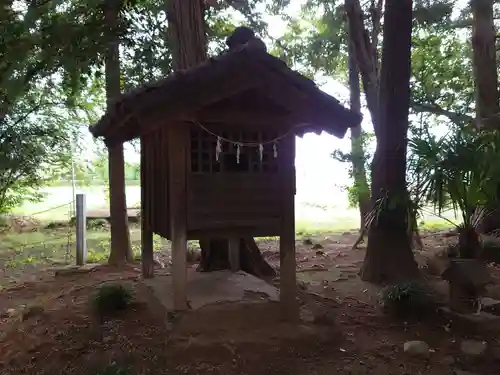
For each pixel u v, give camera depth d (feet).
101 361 15.20
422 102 37.70
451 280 19.39
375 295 22.68
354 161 36.91
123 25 21.81
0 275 29.22
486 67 37.70
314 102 16.37
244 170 17.56
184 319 16.93
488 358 15.84
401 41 24.59
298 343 16.33
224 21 36.35
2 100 20.33
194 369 14.73
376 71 32.19
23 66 18.04
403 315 19.35
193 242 37.91
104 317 19.16
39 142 38.50
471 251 19.79
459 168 18.40
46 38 17.26
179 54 24.52
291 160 17.57
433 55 40.14
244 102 16.66
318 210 66.03
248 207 17.30
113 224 30.63
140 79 28.73
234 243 23.89
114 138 19.45
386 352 16.29
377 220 25.49
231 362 15.15
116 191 30.55
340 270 28.53
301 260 32.24
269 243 39.58
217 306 17.39
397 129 24.81
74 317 19.62
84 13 20.98
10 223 47.91
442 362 15.57
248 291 19.34
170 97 15.20
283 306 17.69
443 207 20.20
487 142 18.81
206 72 15.29
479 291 19.27
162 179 18.52
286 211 17.57
